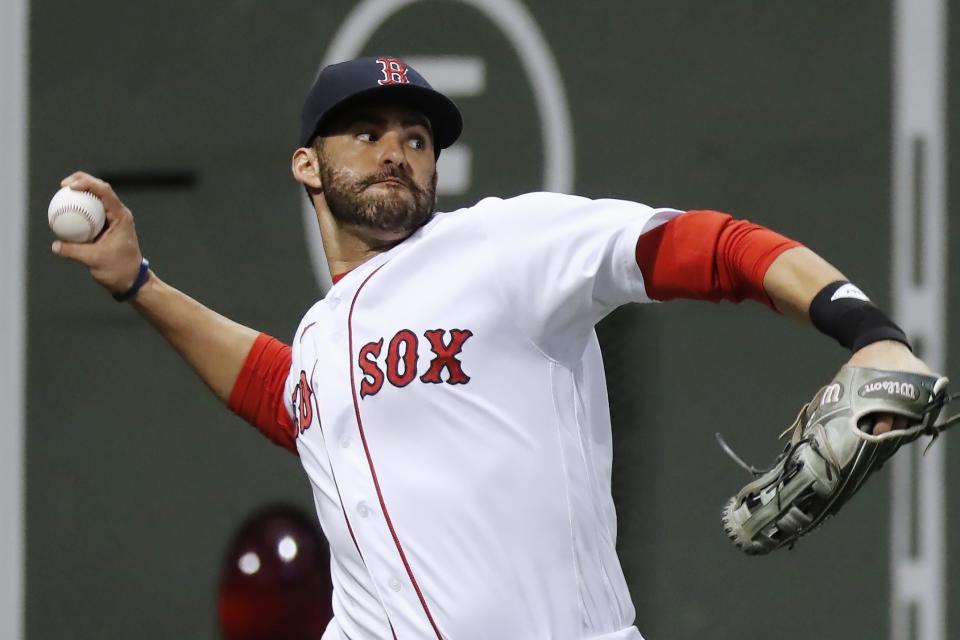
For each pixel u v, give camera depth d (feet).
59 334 59.16
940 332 52.29
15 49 60.18
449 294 35.17
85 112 59.31
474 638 34.55
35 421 59.06
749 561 52.90
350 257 38.24
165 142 58.70
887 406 28.94
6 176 59.88
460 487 34.81
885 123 53.16
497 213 35.14
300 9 57.93
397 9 56.75
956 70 52.80
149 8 59.11
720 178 54.08
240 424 57.47
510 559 34.63
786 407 53.21
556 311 34.42
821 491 30.14
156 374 58.29
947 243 52.47
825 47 53.72
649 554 53.47
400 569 35.09
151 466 58.03
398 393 35.29
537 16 55.47
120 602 57.77
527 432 34.91
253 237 57.67
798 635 52.44
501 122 55.52
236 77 58.29
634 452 53.83
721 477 53.31
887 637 51.83
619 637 35.86
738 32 54.29
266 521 50.55
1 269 59.62
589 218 34.32
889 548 51.96
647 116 54.60
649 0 54.80
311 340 37.68
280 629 48.78
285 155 57.67
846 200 53.26
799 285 30.55
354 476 35.86
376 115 37.14
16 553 58.70
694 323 53.88
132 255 41.86
